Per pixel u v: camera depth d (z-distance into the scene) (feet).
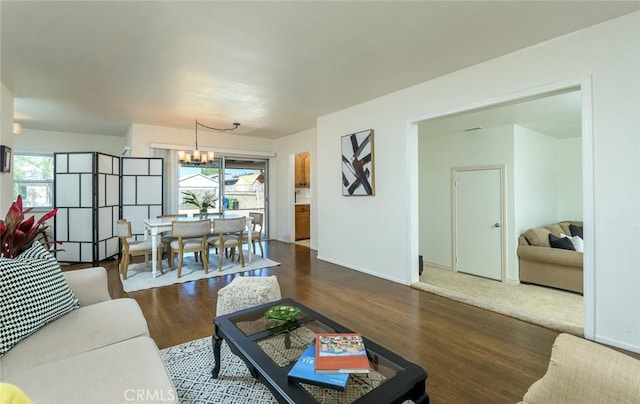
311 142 20.58
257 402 5.48
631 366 3.03
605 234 7.56
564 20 7.47
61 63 9.76
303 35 8.17
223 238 15.43
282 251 19.71
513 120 13.83
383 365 4.50
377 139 13.74
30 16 7.14
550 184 17.92
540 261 13.34
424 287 11.89
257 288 7.89
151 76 10.91
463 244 16.02
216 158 21.91
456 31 8.00
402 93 12.57
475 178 15.61
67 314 5.67
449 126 14.80
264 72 10.64
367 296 11.18
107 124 18.48
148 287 11.98
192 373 6.32
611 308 7.50
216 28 7.79
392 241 13.17
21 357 4.40
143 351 4.62
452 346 7.51
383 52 9.18
